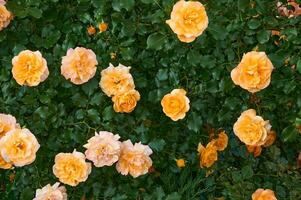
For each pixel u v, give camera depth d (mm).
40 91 1687
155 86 1728
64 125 1683
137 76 1718
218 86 1690
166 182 1757
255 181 1817
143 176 1719
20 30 1731
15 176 1679
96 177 1692
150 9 1707
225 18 1661
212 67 1662
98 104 1672
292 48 1678
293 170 1841
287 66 1690
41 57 1625
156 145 1697
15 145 1583
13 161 1585
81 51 1634
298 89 1703
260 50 1682
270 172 1831
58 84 1683
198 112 1733
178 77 1696
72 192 1688
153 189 1746
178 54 1674
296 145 1867
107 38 1719
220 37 1635
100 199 1705
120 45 1708
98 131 1680
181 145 1761
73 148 1695
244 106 1714
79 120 1690
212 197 1785
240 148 1834
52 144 1680
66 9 1744
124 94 1628
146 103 1724
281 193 1787
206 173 1785
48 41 1709
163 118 1737
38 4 1689
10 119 1629
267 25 1692
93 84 1679
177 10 1595
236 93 1707
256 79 1612
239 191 1738
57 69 1688
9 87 1701
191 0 1690
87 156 1612
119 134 1696
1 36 1705
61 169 1614
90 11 1759
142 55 1714
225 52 1688
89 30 1724
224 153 1841
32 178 1684
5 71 1703
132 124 1702
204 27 1590
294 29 1654
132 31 1685
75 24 1741
